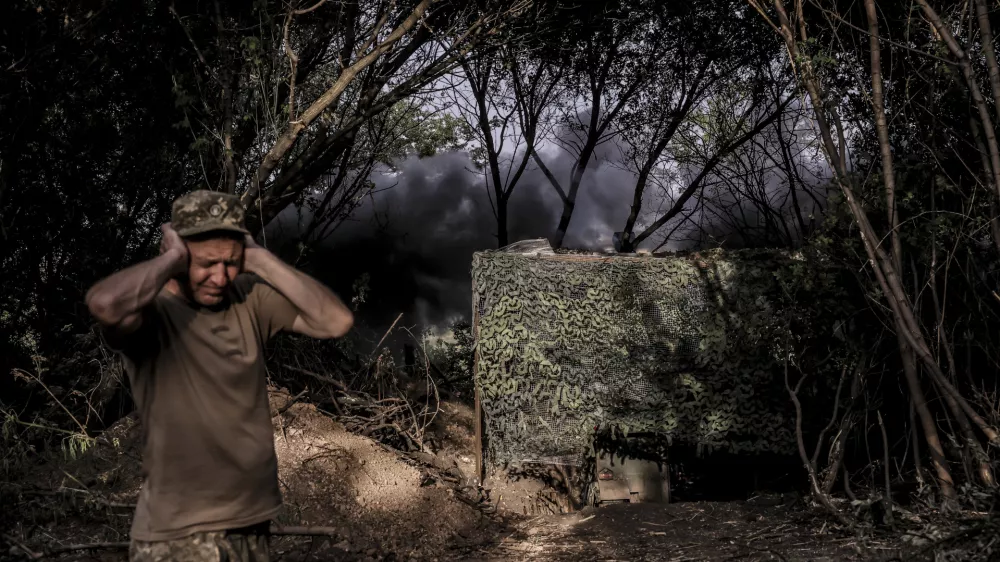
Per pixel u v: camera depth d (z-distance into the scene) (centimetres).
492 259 707
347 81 702
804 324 675
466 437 773
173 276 217
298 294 238
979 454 480
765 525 549
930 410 590
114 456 586
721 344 691
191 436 225
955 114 549
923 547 428
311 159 757
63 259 753
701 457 716
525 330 697
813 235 654
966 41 512
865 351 606
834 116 544
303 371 731
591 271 714
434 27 834
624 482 679
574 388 695
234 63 765
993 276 538
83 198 747
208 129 722
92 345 711
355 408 720
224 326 234
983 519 425
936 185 531
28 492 504
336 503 589
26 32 649
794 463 712
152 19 740
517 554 543
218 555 224
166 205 788
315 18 816
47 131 707
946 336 546
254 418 235
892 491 570
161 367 226
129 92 754
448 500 638
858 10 601
